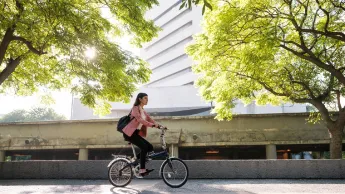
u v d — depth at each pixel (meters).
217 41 11.62
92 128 22.81
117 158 5.52
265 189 5.14
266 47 9.97
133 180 6.54
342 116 12.95
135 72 11.59
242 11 11.09
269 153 20.69
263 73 13.30
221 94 14.03
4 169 7.45
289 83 13.80
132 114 5.18
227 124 21.61
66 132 23.05
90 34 9.95
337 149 12.84
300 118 20.84
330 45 13.07
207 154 29.34
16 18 8.68
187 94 41.28
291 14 10.74
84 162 7.23
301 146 23.22
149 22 11.80
